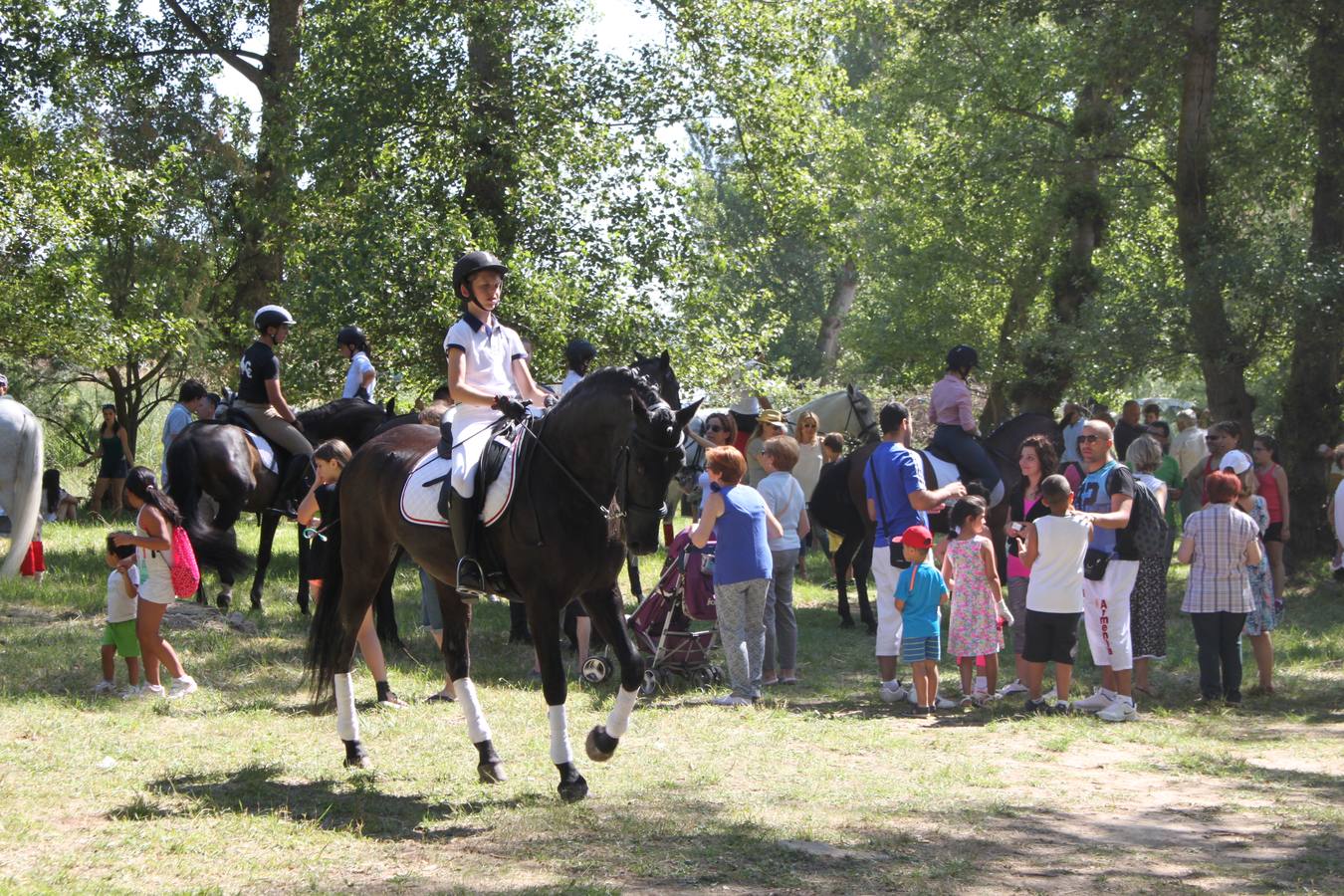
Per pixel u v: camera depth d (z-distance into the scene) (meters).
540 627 5.96
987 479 11.80
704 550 9.43
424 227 17.28
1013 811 5.95
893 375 32.59
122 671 8.79
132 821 5.48
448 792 6.17
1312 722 8.55
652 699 8.94
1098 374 17.50
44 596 11.62
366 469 6.83
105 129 22.28
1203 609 9.15
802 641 11.84
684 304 19.22
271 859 5.04
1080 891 4.78
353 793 6.12
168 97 23.31
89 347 19.38
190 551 8.34
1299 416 17.88
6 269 18.70
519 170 18.19
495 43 18.39
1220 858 5.28
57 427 25.03
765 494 9.76
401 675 9.33
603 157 18.81
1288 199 18.66
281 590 13.39
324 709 6.91
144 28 24.20
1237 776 6.86
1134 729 8.12
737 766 6.91
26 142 19.62
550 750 6.62
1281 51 17.16
